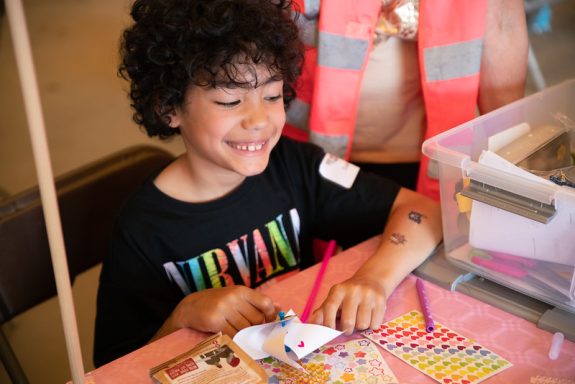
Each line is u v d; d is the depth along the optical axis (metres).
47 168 0.59
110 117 3.26
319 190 1.22
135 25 1.06
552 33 3.37
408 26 1.22
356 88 1.30
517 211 0.83
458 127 0.95
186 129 1.05
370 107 1.35
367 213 1.18
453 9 1.18
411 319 0.88
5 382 1.80
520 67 1.25
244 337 0.83
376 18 1.23
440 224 1.07
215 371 0.75
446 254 0.98
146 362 0.83
